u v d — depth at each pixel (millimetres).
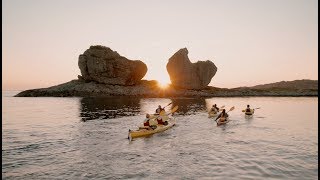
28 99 71250
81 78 89688
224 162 14180
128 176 12414
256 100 66438
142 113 36250
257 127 24688
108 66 84750
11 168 13492
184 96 82312
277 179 11742
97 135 21250
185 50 91125
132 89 84500
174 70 90625
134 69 87625
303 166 13312
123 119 30281
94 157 15312
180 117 31688
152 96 80375
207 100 64812
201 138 19953
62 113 37000
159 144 18250
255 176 12117
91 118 31281
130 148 17266
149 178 12141
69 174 12688
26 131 23172
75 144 18312
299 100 67000
